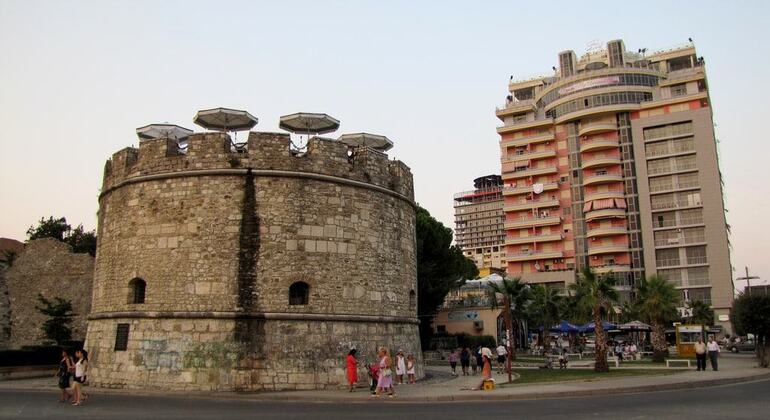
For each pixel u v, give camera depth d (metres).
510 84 114.06
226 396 21.64
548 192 101.94
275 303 24.39
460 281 62.00
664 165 93.19
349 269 26.28
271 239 24.95
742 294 38.03
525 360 49.97
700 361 32.78
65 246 47.59
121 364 24.77
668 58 102.00
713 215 88.88
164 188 26.00
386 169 29.20
